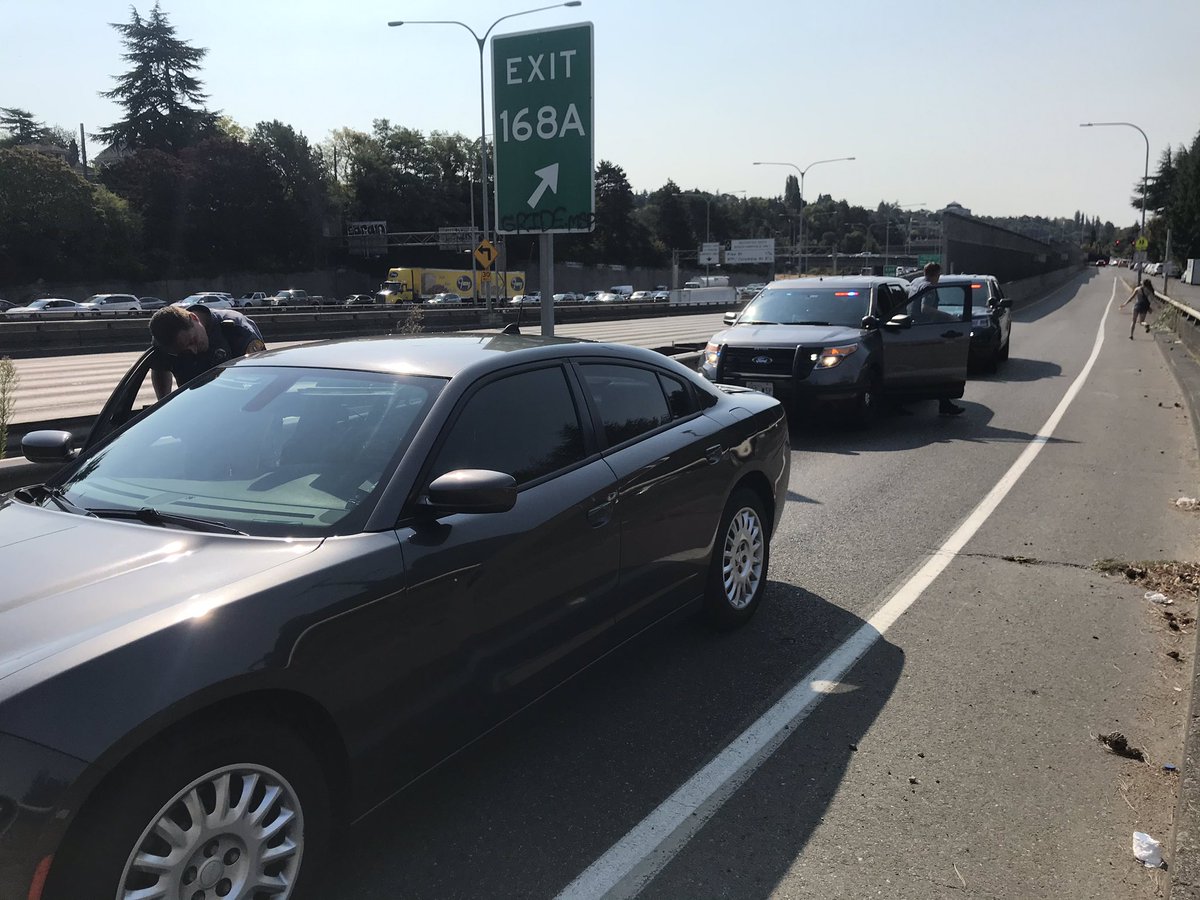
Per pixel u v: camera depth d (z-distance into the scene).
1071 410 12.63
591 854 2.87
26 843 1.83
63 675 1.96
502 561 2.96
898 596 5.32
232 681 2.14
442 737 2.79
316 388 3.30
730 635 4.71
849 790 3.26
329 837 2.46
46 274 70.56
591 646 3.47
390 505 2.74
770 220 189.38
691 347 13.57
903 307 11.45
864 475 8.68
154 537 2.62
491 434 3.19
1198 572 5.65
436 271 78.50
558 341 3.85
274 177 88.88
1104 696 4.02
